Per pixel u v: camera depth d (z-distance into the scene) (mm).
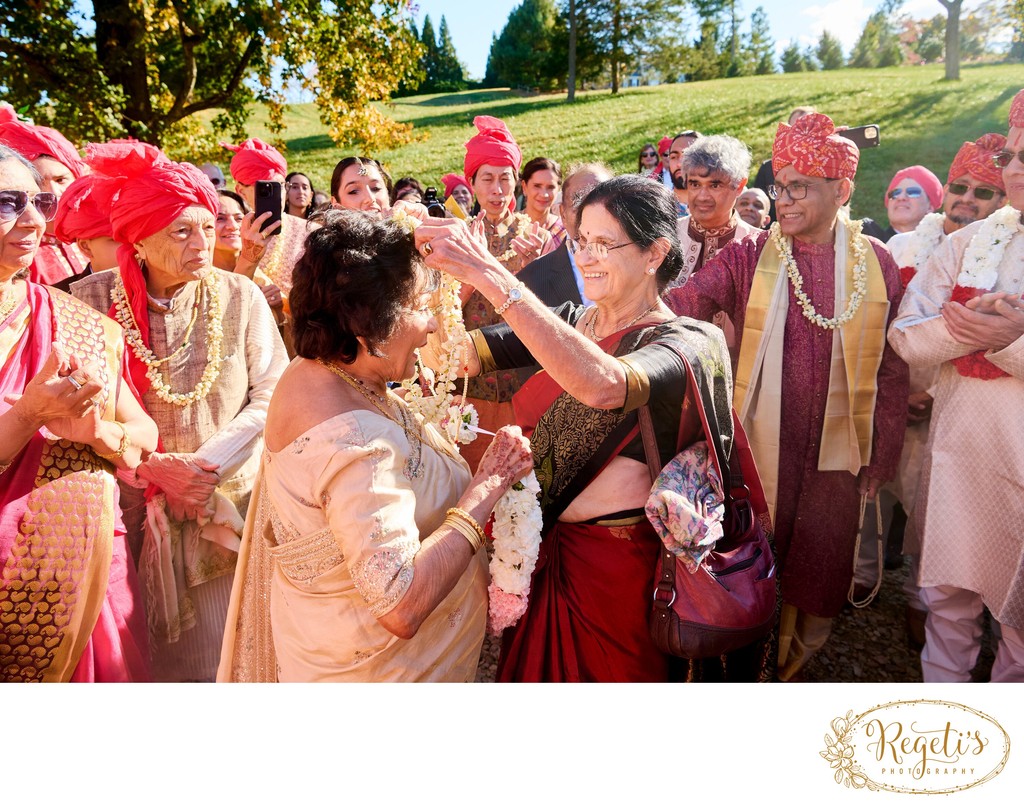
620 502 1900
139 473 2400
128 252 2383
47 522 1981
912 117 9266
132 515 2516
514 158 4039
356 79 6848
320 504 1518
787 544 2742
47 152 2912
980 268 2461
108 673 2135
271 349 2707
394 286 1540
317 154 7957
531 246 3746
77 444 2049
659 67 10414
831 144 2516
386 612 1434
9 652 1985
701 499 1805
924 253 3070
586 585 1924
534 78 10258
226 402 2545
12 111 2936
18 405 1823
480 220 4098
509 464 1678
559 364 1566
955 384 2572
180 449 2473
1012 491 2434
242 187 4246
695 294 2766
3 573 1942
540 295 3287
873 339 2615
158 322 2451
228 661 1900
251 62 7000
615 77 10375
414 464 1624
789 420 2674
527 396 2016
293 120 8867
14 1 6820
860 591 3490
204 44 7043
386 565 1436
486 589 1826
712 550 1863
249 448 2531
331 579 1562
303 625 1602
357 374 1631
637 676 1958
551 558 1980
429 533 1632
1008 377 2438
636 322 1912
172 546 2484
